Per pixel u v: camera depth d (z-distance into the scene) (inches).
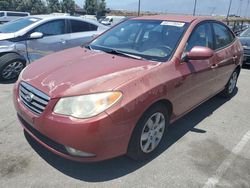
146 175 119.6
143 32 155.9
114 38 162.7
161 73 124.6
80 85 107.9
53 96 105.8
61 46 271.7
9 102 189.9
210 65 163.5
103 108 102.7
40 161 123.7
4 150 130.3
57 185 110.4
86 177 115.9
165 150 139.2
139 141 119.5
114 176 117.6
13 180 111.5
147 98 113.9
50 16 271.7
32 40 250.1
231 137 158.2
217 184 117.0
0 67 232.2
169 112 137.5
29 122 115.5
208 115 186.9
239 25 841.5
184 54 140.7
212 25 178.7
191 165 128.6
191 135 156.9
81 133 101.1
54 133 105.0
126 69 120.8
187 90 142.7
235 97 228.2
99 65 125.3
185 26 152.4
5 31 251.3
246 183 118.6
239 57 213.9
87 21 297.3
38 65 134.3
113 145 108.0
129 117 108.0
